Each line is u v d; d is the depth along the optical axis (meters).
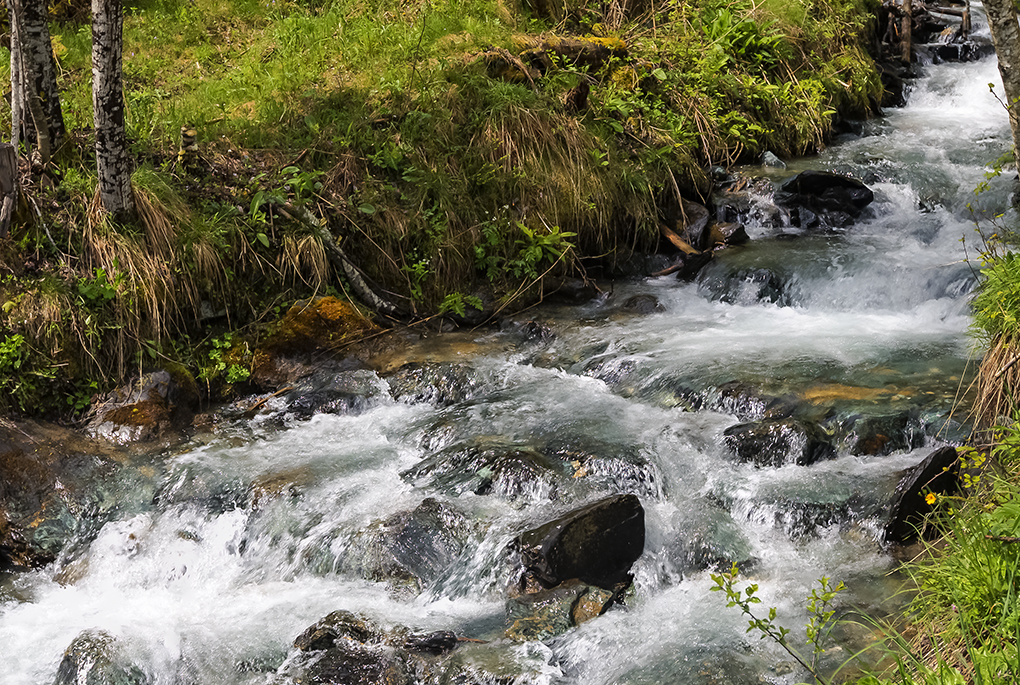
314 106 7.95
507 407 6.11
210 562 5.14
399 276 7.42
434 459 5.55
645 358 6.48
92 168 6.68
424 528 4.96
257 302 6.91
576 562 4.53
